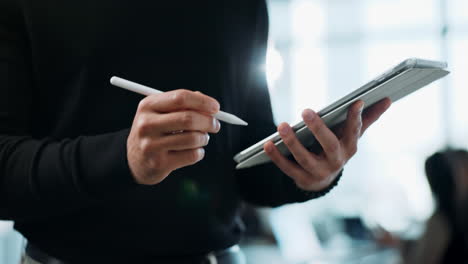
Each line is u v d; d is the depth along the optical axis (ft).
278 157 2.68
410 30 22.16
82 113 2.57
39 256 2.58
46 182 2.11
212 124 1.97
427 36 21.94
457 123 21.20
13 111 2.43
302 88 23.03
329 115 2.47
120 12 2.58
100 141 2.15
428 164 6.99
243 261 3.06
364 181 21.94
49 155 2.16
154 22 2.67
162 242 2.63
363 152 22.06
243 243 10.00
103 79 2.58
